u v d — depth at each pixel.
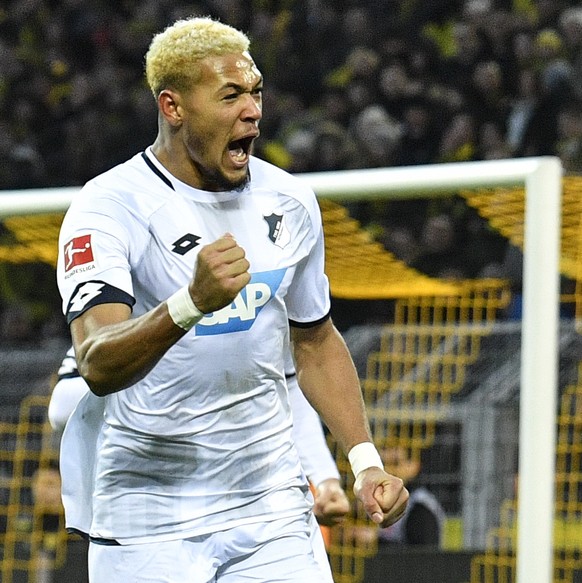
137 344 8.61
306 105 37.66
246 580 10.05
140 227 9.73
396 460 20.92
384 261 19.80
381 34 37.22
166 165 9.93
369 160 33.72
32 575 21.70
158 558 10.00
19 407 23.67
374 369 22.23
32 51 42.28
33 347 32.88
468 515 20.34
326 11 38.50
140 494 10.07
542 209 14.89
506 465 20.31
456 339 21.70
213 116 9.51
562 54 33.38
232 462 10.02
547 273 14.84
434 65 35.22
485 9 34.53
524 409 14.89
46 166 38.75
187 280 9.73
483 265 30.00
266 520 10.09
